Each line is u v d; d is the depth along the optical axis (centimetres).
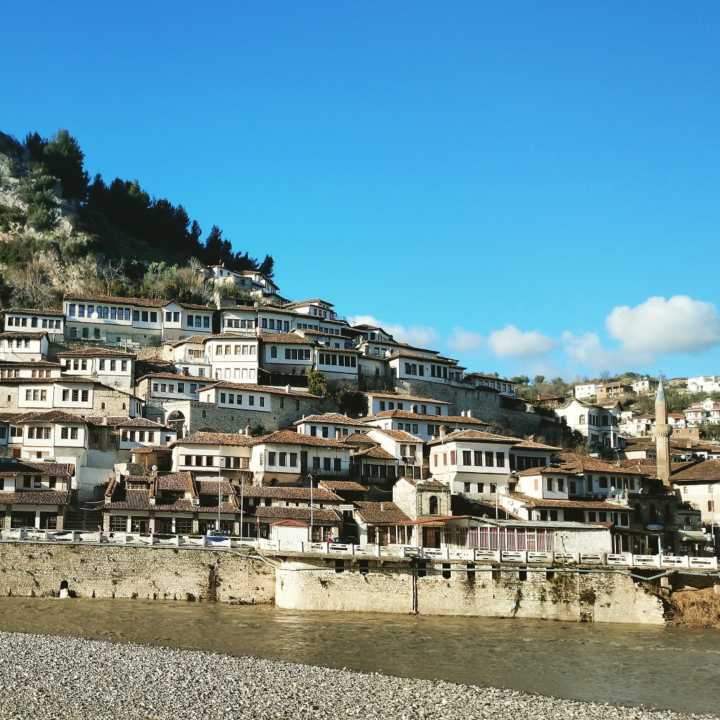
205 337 15138
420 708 5028
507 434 14700
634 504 11150
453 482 10894
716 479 12262
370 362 16025
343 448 11412
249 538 8775
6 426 11012
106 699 4888
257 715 4747
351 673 5788
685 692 5747
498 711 5050
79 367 13700
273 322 17162
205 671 5575
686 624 8094
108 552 8106
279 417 13488
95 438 11569
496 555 8106
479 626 7662
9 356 14538
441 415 14950
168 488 9575
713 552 11288
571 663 6462
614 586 8181
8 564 7931
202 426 12700
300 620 7556
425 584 8019
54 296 18850
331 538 9200
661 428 12625
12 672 5300
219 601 8188
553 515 10231
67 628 6962
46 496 9238
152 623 7238
